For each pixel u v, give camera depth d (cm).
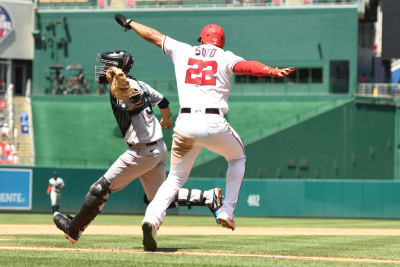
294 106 14700
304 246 3481
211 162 13225
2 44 16012
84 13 16188
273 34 15438
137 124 2650
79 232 2777
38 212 10488
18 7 16188
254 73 2397
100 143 14312
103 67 2756
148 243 2614
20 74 16650
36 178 10506
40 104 15500
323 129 14038
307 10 15262
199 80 2488
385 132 14375
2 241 3338
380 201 10331
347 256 2734
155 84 15325
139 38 15962
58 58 16238
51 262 2205
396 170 14412
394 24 11356
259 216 10812
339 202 10538
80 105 15362
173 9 15900
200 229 6431
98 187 2691
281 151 13888
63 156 13888
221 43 2569
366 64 17150
